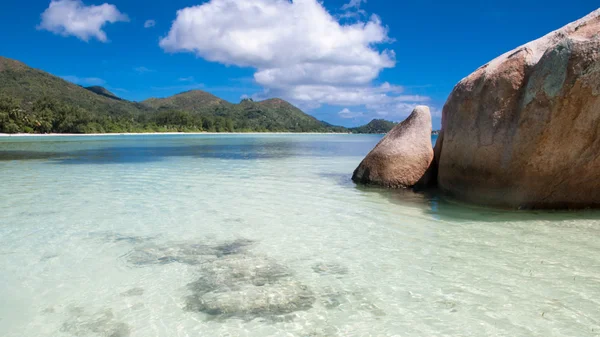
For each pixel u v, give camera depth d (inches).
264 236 254.7
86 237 250.1
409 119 446.9
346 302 164.6
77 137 2420.0
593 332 138.3
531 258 207.2
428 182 419.5
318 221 290.7
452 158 357.7
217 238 250.4
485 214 303.4
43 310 157.8
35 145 1363.2
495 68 317.7
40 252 222.1
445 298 165.5
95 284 181.6
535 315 150.2
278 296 170.7
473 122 328.2
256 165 686.5
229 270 198.8
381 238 248.1
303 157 882.1
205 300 167.3
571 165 288.2
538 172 295.9
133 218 297.7
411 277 187.5
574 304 157.6
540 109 280.1
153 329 144.9
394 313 154.6
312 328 145.1
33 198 370.9
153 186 446.0
